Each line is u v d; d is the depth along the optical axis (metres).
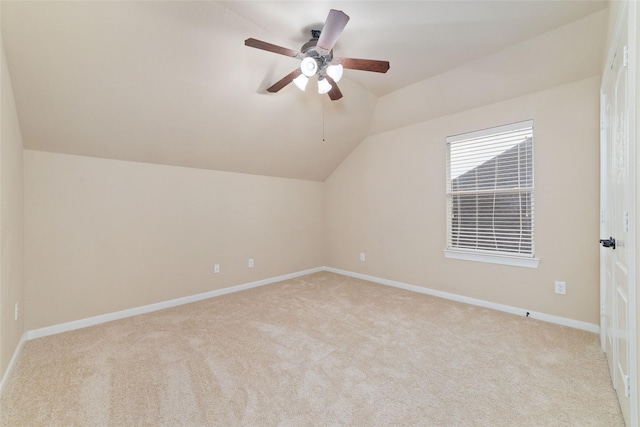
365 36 2.35
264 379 1.82
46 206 2.52
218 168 3.65
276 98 3.04
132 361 2.04
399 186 3.91
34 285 2.45
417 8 2.04
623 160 1.46
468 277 3.25
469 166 3.24
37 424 1.45
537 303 2.76
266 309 3.11
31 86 2.07
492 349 2.17
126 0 1.83
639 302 1.13
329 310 3.05
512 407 1.54
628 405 1.35
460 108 3.21
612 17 1.76
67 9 1.76
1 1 1.64
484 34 2.33
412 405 1.57
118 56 2.10
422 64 2.79
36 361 2.05
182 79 2.44
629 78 1.23
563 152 2.58
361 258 4.44
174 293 3.28
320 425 1.43
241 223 3.92
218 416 1.50
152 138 2.85
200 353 2.15
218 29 2.20
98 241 2.78
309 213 4.80
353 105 3.58
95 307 2.76
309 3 2.01
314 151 4.15
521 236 2.87
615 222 1.71
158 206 3.17
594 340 2.29
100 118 2.46
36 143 2.44
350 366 1.96
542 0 1.96
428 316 2.85
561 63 2.43
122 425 1.44
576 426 1.40
